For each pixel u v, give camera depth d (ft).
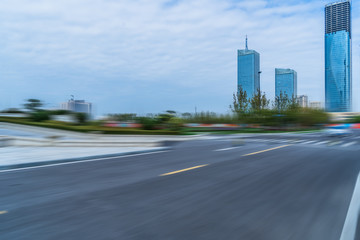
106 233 9.89
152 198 14.46
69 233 9.88
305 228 10.56
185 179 19.19
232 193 15.52
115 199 14.23
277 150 38.47
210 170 22.68
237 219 11.45
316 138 66.59
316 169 23.35
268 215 11.96
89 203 13.52
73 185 17.37
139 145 44.91
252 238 9.61
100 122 83.97
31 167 24.35
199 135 75.46
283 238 9.65
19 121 72.23
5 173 21.48
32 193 15.43
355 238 9.68
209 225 10.77
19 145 43.47
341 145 47.09
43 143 43.80
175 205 13.26
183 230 10.23
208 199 14.32
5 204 13.38
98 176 20.25
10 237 9.55
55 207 12.87
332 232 10.20
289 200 14.25
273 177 19.95
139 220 11.21
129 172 21.84
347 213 12.27
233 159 29.19
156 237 9.58
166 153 35.22
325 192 15.88
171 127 84.79
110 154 32.45
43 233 9.87
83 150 37.35
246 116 129.59
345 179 19.42
